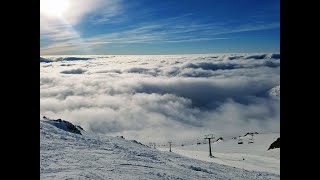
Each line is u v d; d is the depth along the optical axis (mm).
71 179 11250
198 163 26953
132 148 27141
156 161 20719
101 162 16062
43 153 16031
